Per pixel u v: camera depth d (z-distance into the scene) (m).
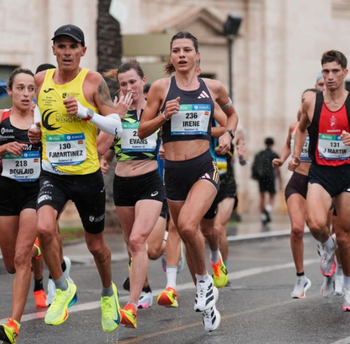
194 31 57.47
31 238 16.11
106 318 16.19
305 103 19.23
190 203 15.88
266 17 59.28
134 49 41.34
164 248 21.84
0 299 21.98
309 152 19.44
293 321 18.19
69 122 15.40
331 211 22.67
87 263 30.05
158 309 20.00
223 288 23.36
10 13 48.81
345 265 19.23
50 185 15.56
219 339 16.39
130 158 18.58
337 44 61.94
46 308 20.48
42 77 15.62
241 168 58.16
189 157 16.08
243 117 59.16
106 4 40.75
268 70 59.31
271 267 28.08
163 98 16.16
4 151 16.94
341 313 19.12
